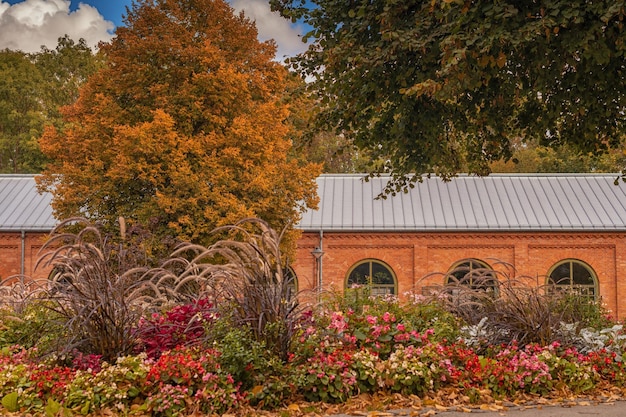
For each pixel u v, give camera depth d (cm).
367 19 1107
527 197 2981
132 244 1502
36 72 4844
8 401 760
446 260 2839
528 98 1248
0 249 2878
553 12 893
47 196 3070
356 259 2852
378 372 863
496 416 787
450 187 3059
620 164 4462
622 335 1138
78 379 778
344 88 1155
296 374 837
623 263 2795
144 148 2173
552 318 1066
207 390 779
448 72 938
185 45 2380
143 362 822
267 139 2431
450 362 920
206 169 2256
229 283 920
